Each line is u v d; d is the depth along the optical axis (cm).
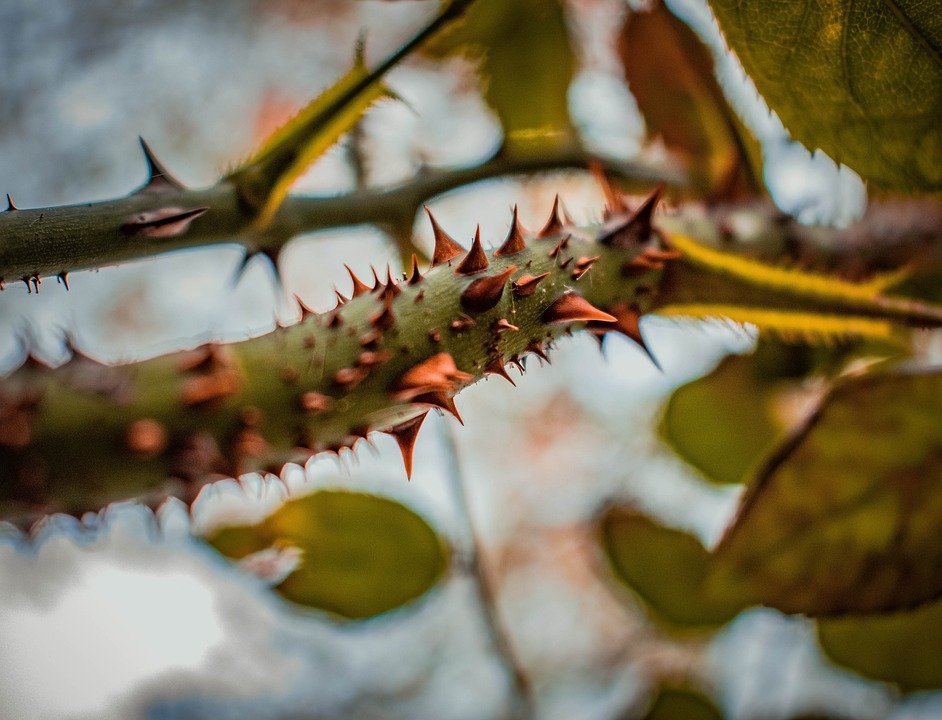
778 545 21
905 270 20
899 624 23
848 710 25
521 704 24
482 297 17
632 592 25
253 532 23
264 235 20
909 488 21
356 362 17
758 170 22
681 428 26
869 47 19
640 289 19
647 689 26
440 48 24
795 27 19
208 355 16
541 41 24
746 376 25
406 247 22
